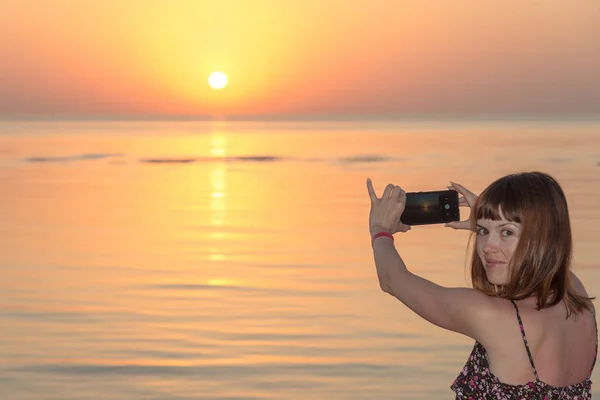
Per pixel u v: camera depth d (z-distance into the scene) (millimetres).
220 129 187500
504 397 2053
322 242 18094
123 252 16781
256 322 10586
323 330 10125
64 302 11859
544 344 2043
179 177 39875
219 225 21547
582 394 2127
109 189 32938
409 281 2176
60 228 20781
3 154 60656
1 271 14484
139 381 8180
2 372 8445
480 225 2111
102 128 193125
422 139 90625
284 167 46750
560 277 2084
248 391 7895
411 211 2502
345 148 70188
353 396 7723
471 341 9516
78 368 8602
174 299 12070
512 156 51188
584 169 38906
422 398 7668
